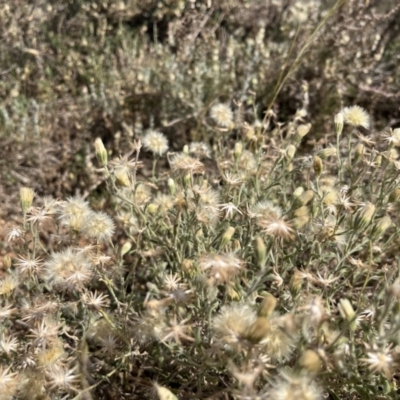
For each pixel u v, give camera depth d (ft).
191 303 0.56
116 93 1.07
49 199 0.63
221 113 0.82
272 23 1.28
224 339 0.43
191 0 1.12
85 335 0.57
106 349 0.58
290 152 0.67
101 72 1.12
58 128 1.08
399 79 1.11
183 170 0.65
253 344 0.42
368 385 0.50
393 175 0.68
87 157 1.00
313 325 0.46
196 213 0.60
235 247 0.59
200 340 0.52
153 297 0.69
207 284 0.50
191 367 0.58
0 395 0.50
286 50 1.13
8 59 1.17
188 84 1.10
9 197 0.98
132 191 0.65
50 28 1.26
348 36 1.12
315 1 1.18
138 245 0.65
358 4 1.13
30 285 0.64
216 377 0.56
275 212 0.53
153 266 0.72
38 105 1.05
